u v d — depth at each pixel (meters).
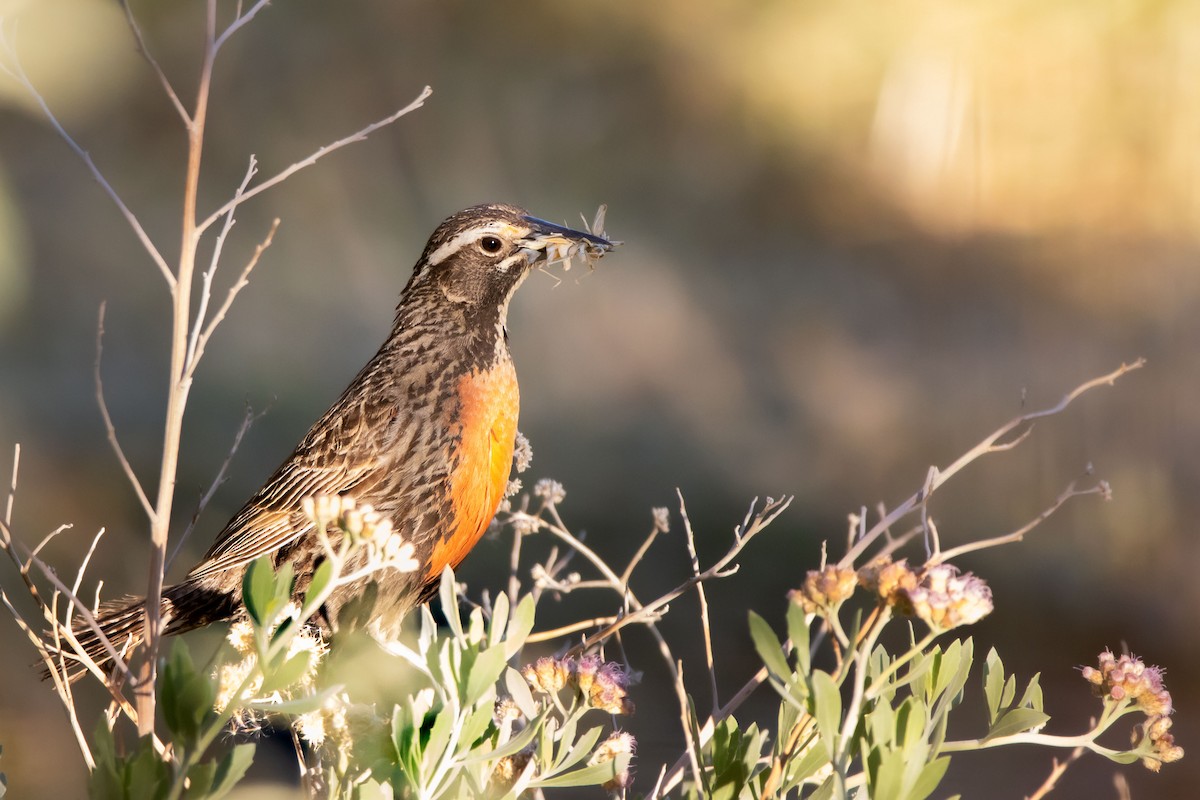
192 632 6.54
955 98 17.67
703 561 12.38
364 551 5.12
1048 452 14.11
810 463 14.33
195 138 3.77
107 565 10.49
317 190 15.76
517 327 15.08
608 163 18.55
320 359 14.05
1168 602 12.44
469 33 17.98
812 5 18.34
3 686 8.73
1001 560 13.06
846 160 19.08
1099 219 16.75
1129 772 9.65
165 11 15.35
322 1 16.77
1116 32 16.28
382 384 6.04
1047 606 12.55
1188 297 15.52
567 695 5.52
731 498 13.41
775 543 12.73
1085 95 16.59
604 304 15.71
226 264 14.74
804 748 3.63
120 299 14.30
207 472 12.29
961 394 15.56
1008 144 17.55
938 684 3.46
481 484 6.05
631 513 12.95
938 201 18.50
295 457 6.06
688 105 18.97
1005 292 16.84
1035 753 9.90
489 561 11.74
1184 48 16.14
